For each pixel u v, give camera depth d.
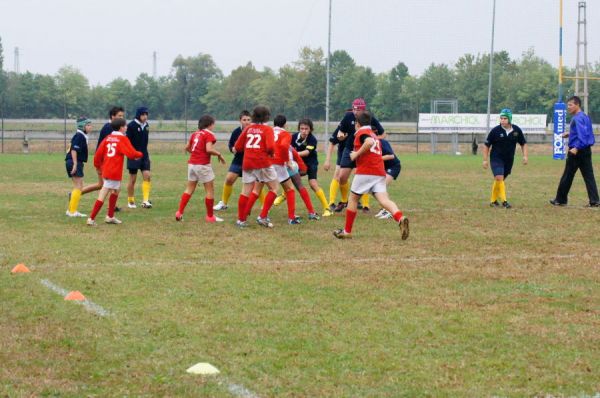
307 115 108.38
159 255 14.52
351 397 7.34
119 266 13.38
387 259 14.27
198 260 14.04
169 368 8.11
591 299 11.14
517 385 7.68
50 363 8.26
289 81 109.19
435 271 13.16
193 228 18.27
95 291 11.45
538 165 47.09
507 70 115.75
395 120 111.31
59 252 14.71
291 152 19.61
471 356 8.55
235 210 22.12
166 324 9.71
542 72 109.06
